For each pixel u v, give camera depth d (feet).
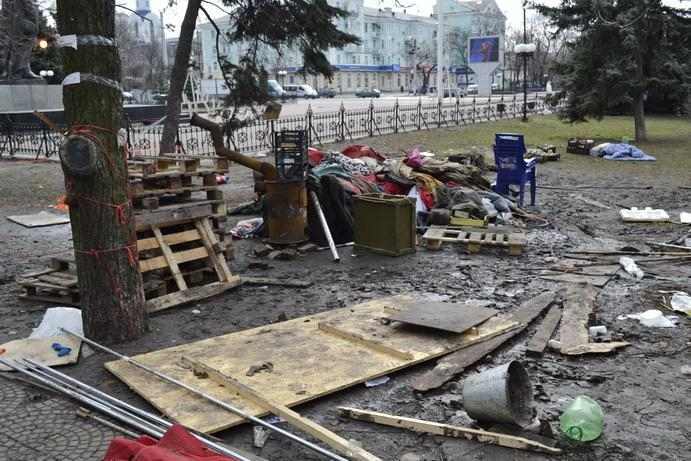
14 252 30.86
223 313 21.52
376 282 24.98
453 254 29.30
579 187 49.49
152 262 22.29
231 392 14.92
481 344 17.75
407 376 16.26
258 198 38.58
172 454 9.80
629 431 13.43
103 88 17.89
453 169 39.09
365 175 36.73
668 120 109.40
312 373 15.81
